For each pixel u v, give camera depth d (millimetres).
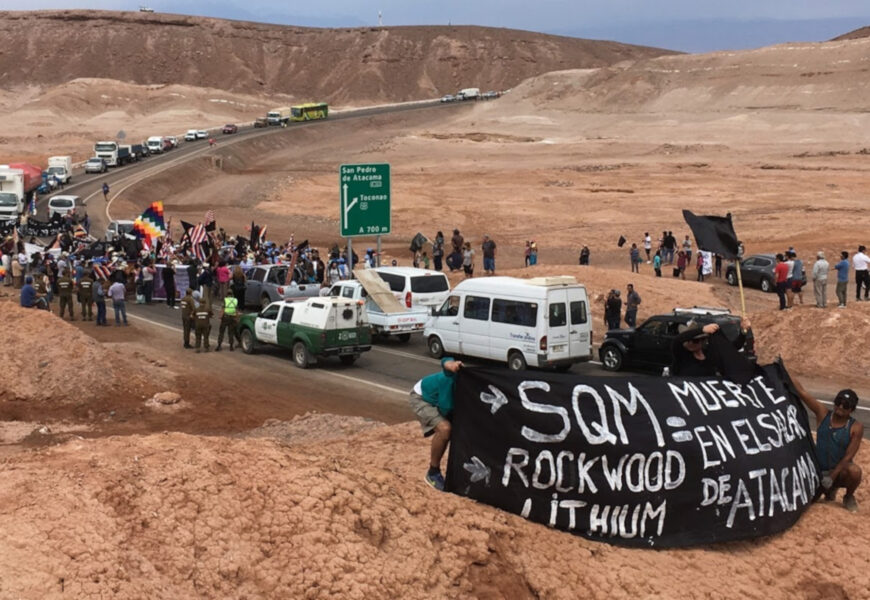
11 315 22391
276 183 83062
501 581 8148
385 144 115438
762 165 81000
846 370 23484
